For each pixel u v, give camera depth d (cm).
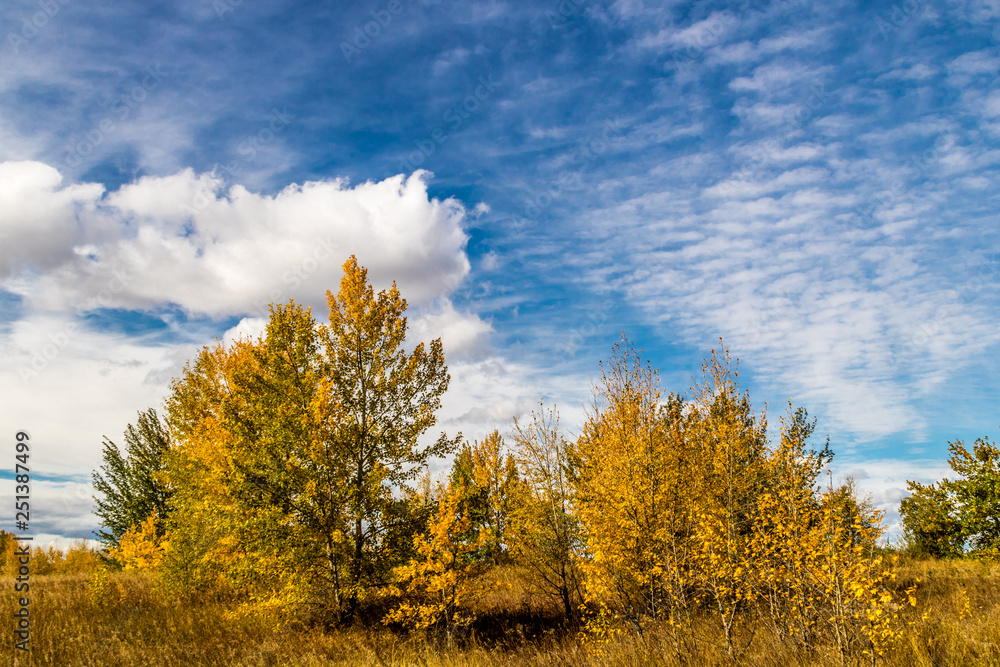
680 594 873
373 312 1421
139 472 2625
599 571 1016
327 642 1162
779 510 767
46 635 1159
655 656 816
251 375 1368
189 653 1094
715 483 963
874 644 641
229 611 1346
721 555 821
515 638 1239
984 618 779
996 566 1305
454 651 1088
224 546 1382
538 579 1476
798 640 735
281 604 1254
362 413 1395
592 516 1059
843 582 651
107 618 1331
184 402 1586
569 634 1212
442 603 1241
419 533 1369
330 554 1300
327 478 1313
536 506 1432
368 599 1403
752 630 850
